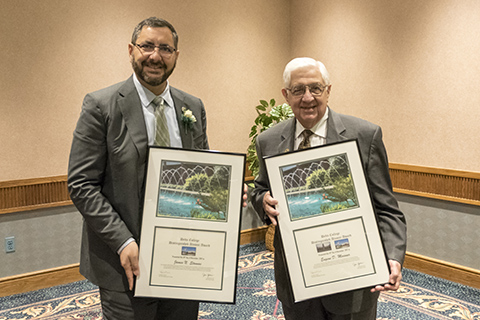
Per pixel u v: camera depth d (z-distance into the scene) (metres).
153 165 1.80
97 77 3.98
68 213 3.98
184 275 1.80
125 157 1.85
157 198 1.80
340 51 4.70
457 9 3.68
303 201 1.79
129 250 1.75
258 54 5.04
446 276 3.93
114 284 1.85
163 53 1.85
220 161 1.83
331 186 1.79
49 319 3.29
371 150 1.88
